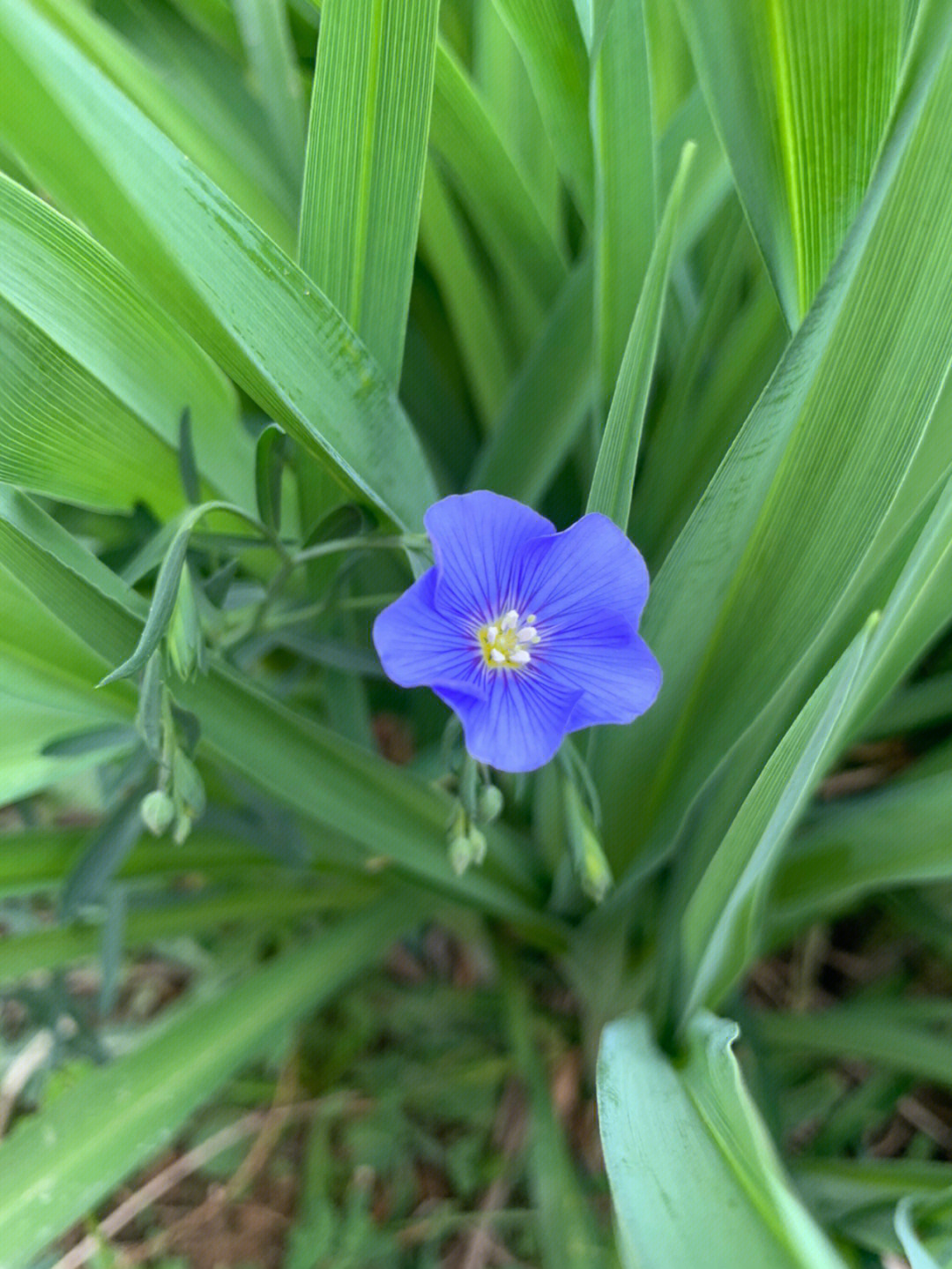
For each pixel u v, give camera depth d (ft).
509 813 0.61
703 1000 0.46
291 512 0.52
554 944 0.61
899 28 0.31
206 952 0.67
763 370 0.47
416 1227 0.59
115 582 0.41
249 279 0.34
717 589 0.41
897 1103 0.64
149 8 0.56
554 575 0.35
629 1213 0.30
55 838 0.51
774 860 0.45
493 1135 0.62
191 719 0.38
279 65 0.51
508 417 0.53
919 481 0.41
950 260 0.32
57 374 0.37
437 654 0.34
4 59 0.30
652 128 0.39
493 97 0.54
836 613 0.41
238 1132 0.62
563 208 0.64
